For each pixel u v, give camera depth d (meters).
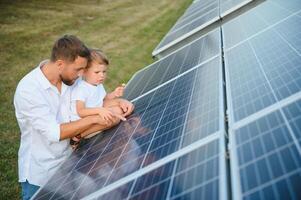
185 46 2.83
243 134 1.04
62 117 1.89
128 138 1.57
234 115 1.19
